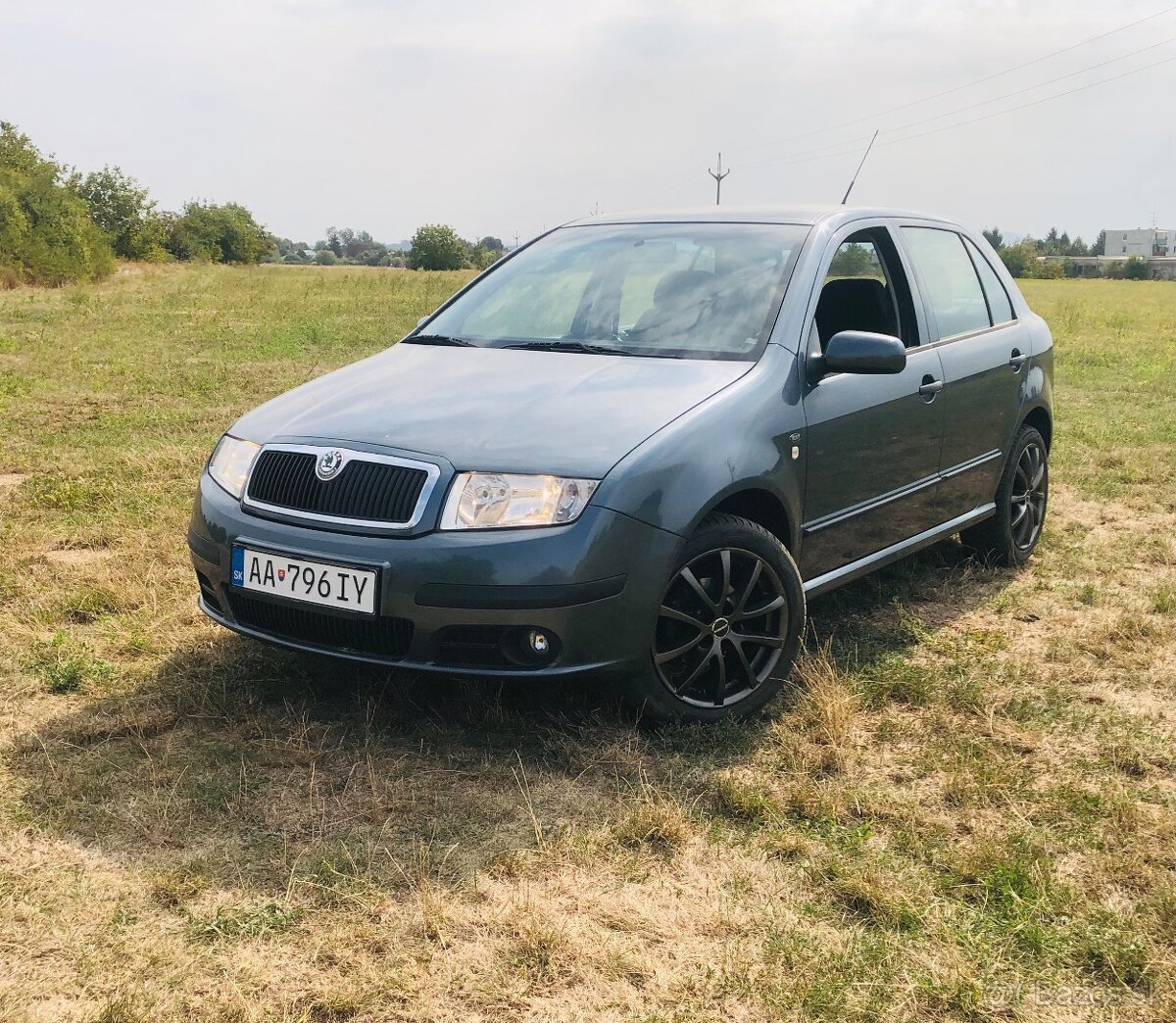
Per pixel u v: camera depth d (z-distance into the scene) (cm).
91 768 319
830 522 398
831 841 288
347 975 233
